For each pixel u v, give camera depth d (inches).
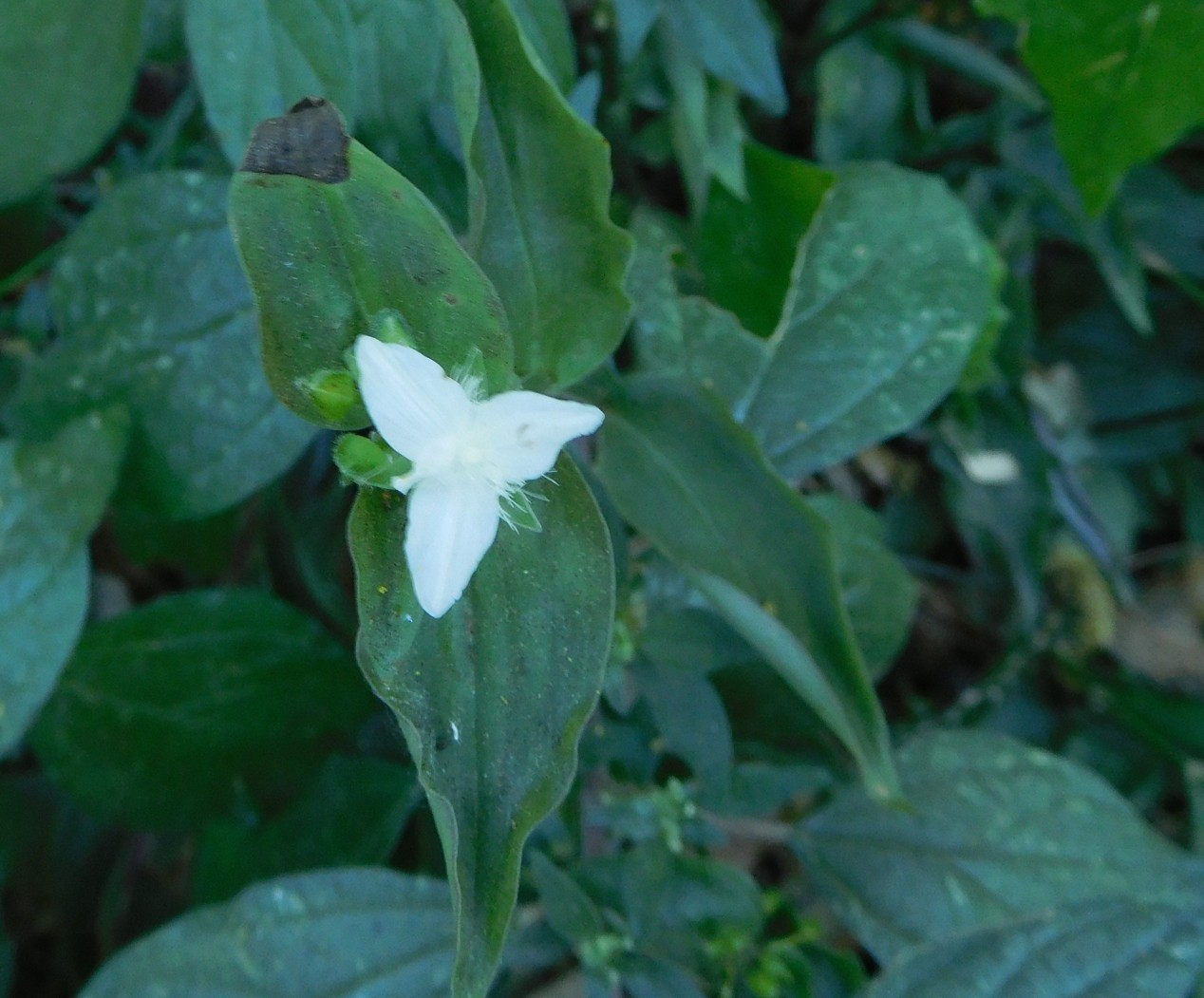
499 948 3.6
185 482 5.5
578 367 4.2
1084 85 5.9
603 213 4.0
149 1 5.7
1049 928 5.7
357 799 5.7
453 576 3.7
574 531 3.9
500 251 4.1
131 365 5.4
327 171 3.7
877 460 8.1
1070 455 8.3
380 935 5.4
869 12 6.8
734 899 5.5
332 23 4.8
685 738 5.4
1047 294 8.6
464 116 3.8
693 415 4.6
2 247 5.9
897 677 8.3
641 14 5.4
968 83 7.9
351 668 6.2
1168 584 8.6
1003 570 8.0
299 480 6.4
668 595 5.6
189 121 6.4
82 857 6.8
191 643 6.0
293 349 3.8
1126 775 8.0
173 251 5.4
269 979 5.2
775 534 4.6
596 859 5.4
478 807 3.7
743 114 7.5
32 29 5.0
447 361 3.9
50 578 5.3
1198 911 5.8
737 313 6.2
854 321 6.0
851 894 6.0
